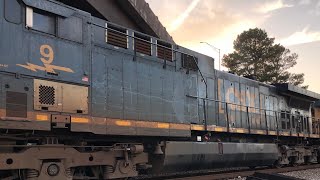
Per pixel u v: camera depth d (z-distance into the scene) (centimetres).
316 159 2100
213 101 1352
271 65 4600
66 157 788
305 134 2044
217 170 1572
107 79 897
